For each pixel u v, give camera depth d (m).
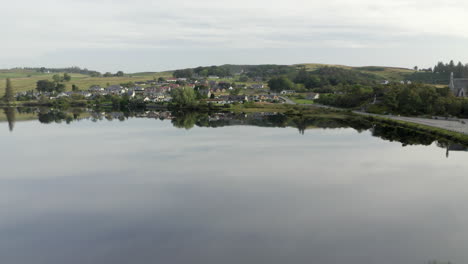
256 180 64.62
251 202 53.38
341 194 56.94
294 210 50.28
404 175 67.69
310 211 49.97
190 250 38.97
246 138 111.06
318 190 58.97
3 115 189.88
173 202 53.69
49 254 38.53
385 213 49.09
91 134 120.31
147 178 66.25
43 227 45.31
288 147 95.88
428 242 40.59
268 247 39.59
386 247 39.44
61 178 66.88
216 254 38.09
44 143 103.44
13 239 42.06
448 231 43.41
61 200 55.09
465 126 117.31
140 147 96.25
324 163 77.25
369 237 41.91
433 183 62.53
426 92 161.25
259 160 80.19
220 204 52.75
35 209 51.44
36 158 83.50
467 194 56.88
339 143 101.69
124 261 36.94
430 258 37.06
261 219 47.16
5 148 95.81
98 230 44.22
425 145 97.19
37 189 60.53
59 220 47.44
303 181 64.00
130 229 44.41
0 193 58.62
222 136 115.12
